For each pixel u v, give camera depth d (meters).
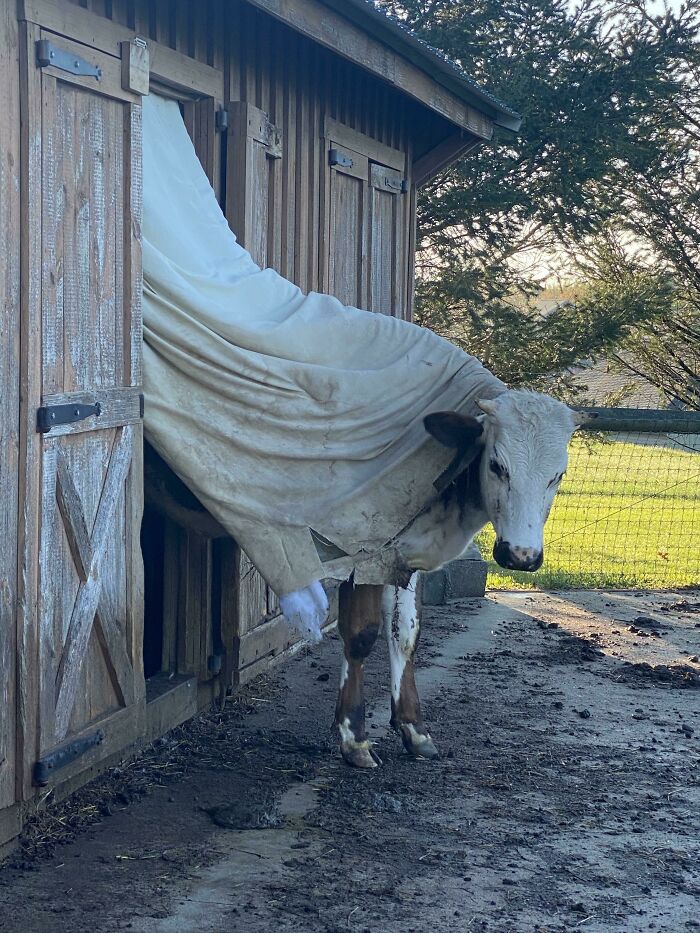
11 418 4.06
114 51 4.58
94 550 4.55
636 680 6.89
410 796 4.97
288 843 4.45
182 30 5.49
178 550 5.82
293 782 5.07
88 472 4.51
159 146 5.33
